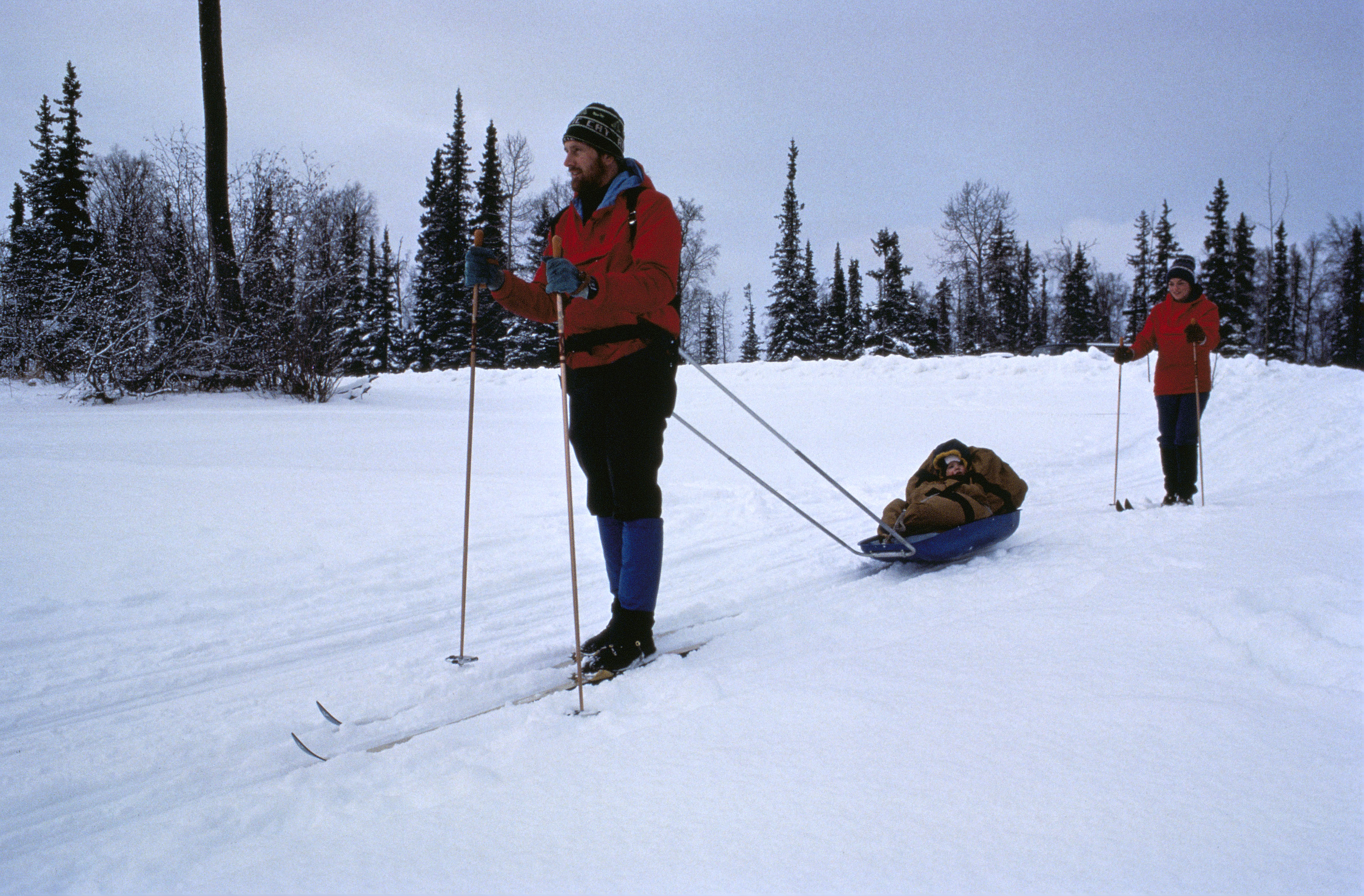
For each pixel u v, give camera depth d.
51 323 12.50
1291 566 3.14
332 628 3.36
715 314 64.88
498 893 1.38
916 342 43.47
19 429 8.40
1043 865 1.34
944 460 4.30
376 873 1.47
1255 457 7.52
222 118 12.87
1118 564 3.44
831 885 1.33
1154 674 2.17
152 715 2.54
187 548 4.27
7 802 2.02
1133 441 8.78
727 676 2.48
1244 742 1.74
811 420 10.84
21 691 2.72
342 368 13.40
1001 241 41.72
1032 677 2.21
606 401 2.76
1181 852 1.36
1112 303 58.91
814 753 1.83
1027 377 15.10
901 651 2.51
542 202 40.22
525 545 4.64
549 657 2.97
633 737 2.02
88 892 1.55
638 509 2.75
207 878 1.52
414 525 4.92
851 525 5.20
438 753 2.10
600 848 1.50
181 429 8.86
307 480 6.06
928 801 1.58
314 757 2.20
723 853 1.45
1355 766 1.61
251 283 13.07
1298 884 1.25
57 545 4.21
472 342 2.87
